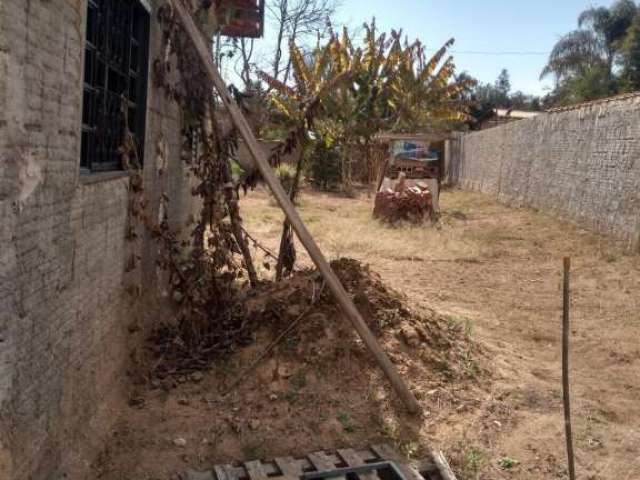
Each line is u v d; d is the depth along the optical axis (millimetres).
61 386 3311
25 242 2709
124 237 4668
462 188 29484
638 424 4773
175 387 4887
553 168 17375
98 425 3998
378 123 25562
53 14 2920
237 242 6840
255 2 10656
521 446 4344
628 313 7879
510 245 12992
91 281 3836
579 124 15617
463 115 28547
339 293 4695
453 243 12523
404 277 9703
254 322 5668
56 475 3219
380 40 24969
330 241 12352
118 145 4668
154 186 5730
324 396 4703
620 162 13117
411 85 26297
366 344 4680
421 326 5594
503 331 7031
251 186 6828
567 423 3453
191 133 7020
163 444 4098
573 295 8820
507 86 72188
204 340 5578
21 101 2574
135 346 5121
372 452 4141
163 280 6332
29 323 2814
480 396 4996
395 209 15047
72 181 3320
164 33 5629
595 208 14234
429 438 4352
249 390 4812
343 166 26219
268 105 19156
